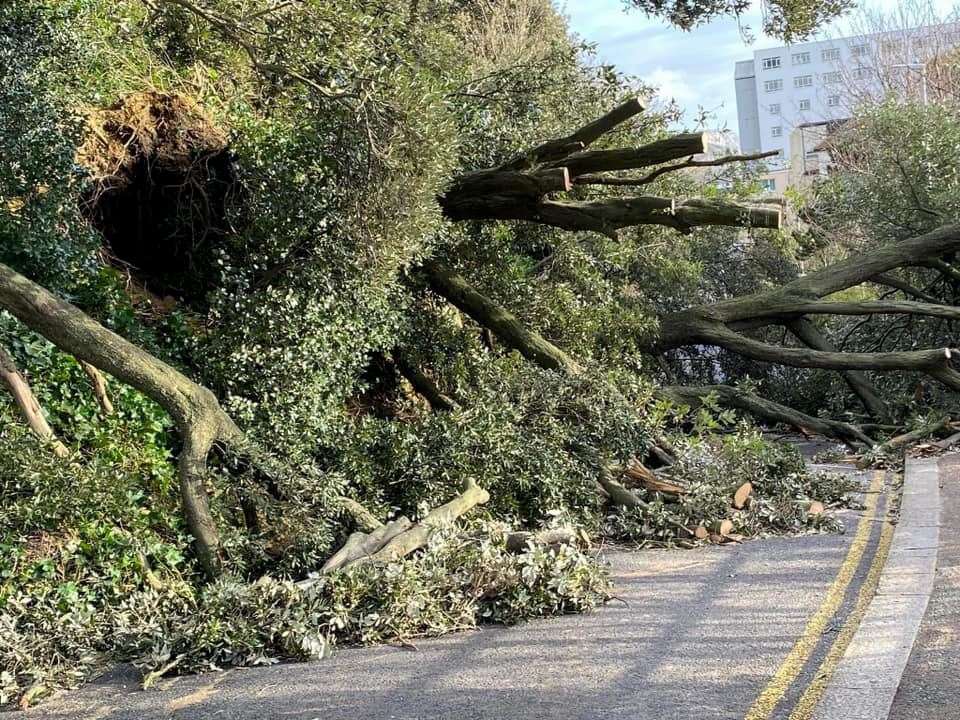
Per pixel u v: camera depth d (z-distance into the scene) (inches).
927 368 596.4
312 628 251.9
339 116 398.9
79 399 345.7
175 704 218.4
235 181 446.0
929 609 253.4
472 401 430.9
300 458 358.6
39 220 368.2
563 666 228.1
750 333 751.1
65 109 395.5
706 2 597.3
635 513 393.7
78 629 255.6
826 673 209.6
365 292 420.2
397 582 268.8
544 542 309.6
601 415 427.5
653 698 200.2
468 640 259.6
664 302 717.9
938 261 674.8
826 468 539.5
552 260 596.1
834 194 927.0
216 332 399.5
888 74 1555.1
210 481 321.7
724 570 323.3
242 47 419.5
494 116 540.7
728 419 501.4
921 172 788.0
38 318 302.8
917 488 451.8
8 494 288.4
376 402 523.2
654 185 635.5
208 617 248.5
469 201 506.6
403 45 430.9
